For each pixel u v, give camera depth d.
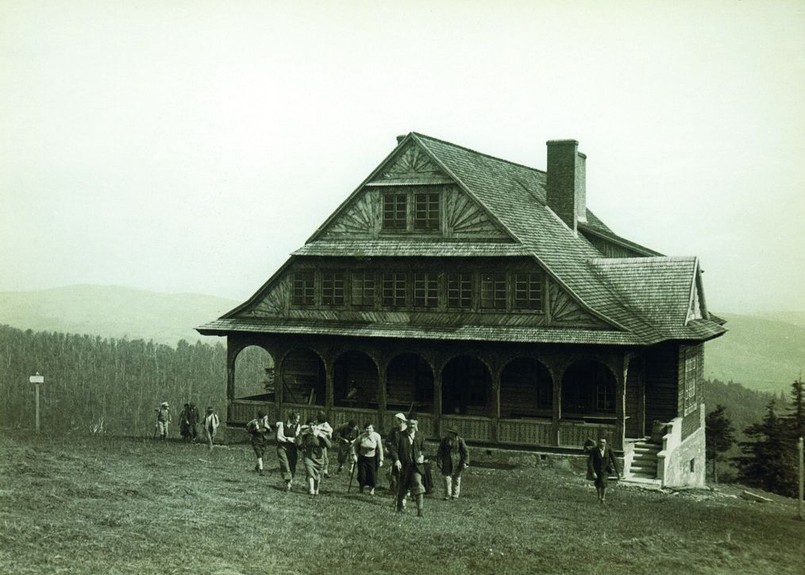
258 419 28.73
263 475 27.73
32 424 78.19
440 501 25.42
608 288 37.72
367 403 39.09
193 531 19.28
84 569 16.12
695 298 39.34
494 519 22.97
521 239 34.38
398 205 36.44
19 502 20.39
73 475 24.47
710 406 95.50
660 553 20.88
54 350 91.50
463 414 37.19
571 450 32.84
